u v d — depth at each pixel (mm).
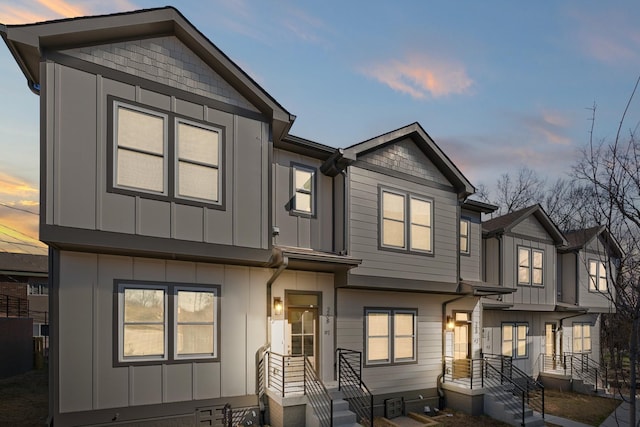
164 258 8047
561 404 14305
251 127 8992
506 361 13922
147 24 7762
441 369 12680
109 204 7199
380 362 11406
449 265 12578
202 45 8281
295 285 10133
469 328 13875
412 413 11391
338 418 8492
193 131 8266
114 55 7582
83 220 6938
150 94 7859
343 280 10461
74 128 7039
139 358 7547
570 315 18734
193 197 8086
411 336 12211
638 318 5086
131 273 7707
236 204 8562
